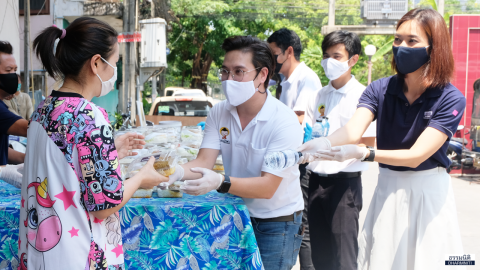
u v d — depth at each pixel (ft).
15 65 8.84
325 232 9.46
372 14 32.94
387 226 6.88
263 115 6.40
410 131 6.75
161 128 9.94
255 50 6.26
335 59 9.40
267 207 6.64
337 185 8.97
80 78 4.69
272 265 6.70
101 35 4.66
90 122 4.37
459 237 6.61
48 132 4.41
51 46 4.51
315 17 67.87
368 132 8.96
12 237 5.54
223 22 64.95
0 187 6.75
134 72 25.75
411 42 6.43
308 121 10.44
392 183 6.88
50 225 4.42
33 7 33.42
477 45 29.27
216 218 5.83
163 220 5.78
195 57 73.56
